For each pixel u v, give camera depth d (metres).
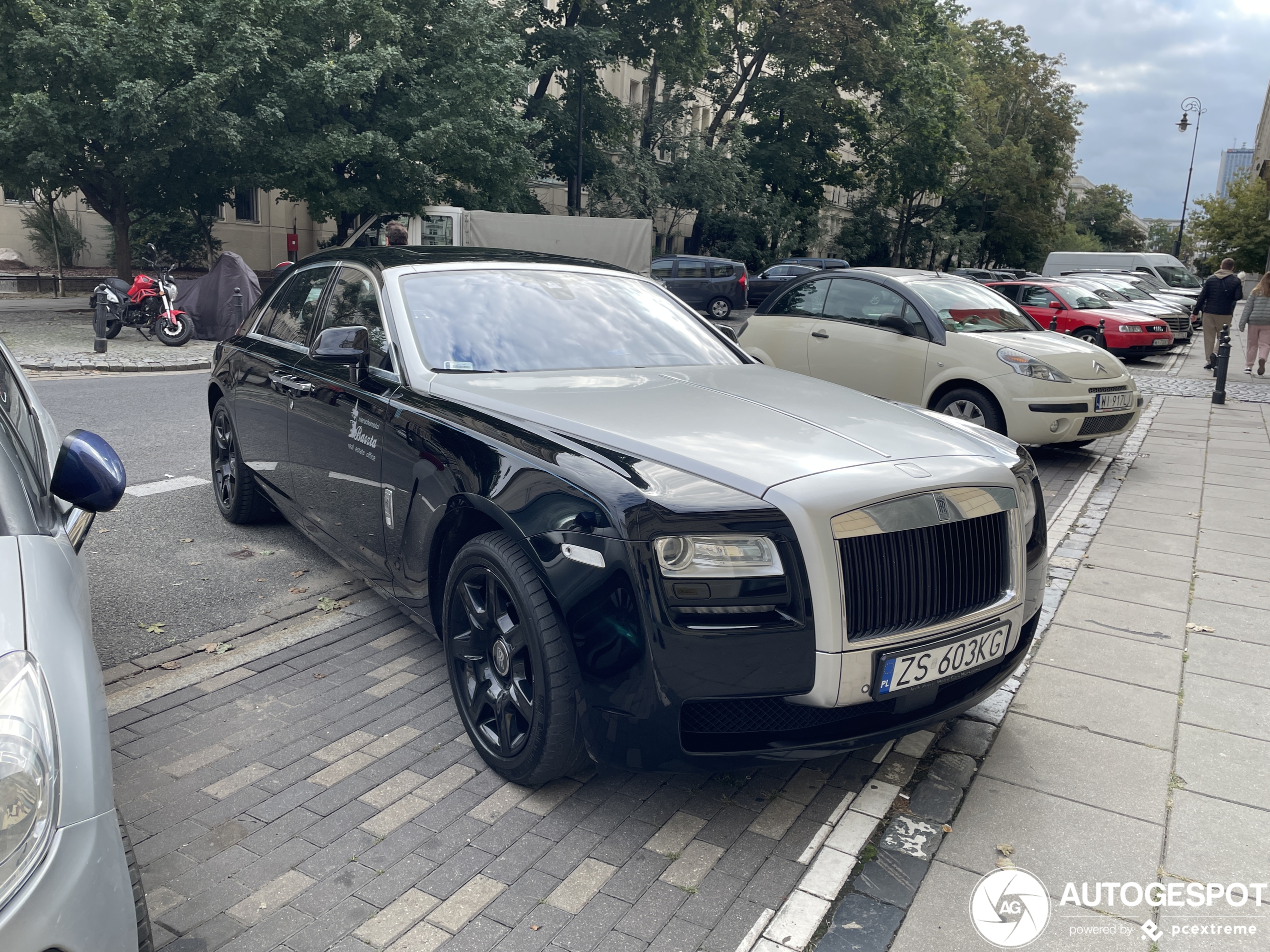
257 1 16.58
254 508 5.40
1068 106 54.50
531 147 28.61
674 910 2.40
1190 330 21.14
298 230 31.05
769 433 2.88
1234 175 42.25
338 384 3.89
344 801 2.86
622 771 2.69
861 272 8.85
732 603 2.45
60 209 24.22
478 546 2.90
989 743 3.30
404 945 2.25
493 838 2.69
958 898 2.47
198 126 16.33
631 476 2.59
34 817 1.43
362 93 18.75
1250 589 4.96
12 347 13.66
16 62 15.48
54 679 1.58
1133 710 3.57
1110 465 8.23
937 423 3.25
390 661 3.86
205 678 3.67
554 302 4.02
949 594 2.71
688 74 32.19
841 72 36.41
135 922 1.57
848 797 2.92
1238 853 2.70
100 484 2.16
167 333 14.45
